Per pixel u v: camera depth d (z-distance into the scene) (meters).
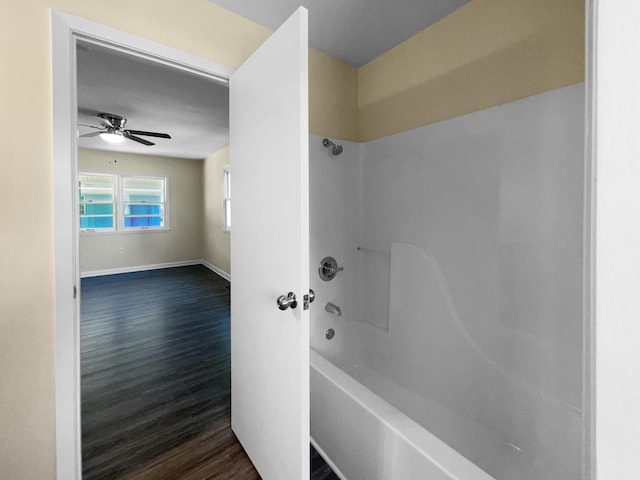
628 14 0.34
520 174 1.32
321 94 1.98
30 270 1.11
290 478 1.10
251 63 1.30
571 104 1.17
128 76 2.54
